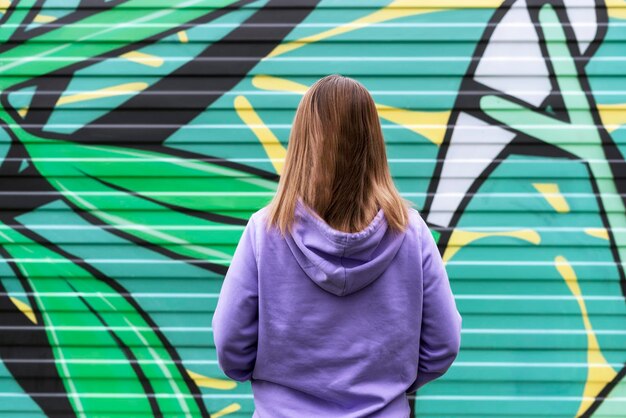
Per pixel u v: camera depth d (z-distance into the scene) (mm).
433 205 3094
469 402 3086
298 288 1625
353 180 1628
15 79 3154
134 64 3137
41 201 3146
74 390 3152
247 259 1656
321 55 3117
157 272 3127
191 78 3135
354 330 1627
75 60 3146
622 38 3074
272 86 3123
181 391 3129
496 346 3088
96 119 3145
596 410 3072
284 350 1636
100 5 3145
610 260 3076
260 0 3119
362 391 1625
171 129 3131
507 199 3086
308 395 1663
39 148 3154
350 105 1634
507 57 3096
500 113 3092
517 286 3094
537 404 3080
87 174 3145
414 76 3111
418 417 3094
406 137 3102
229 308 1649
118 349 3141
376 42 3111
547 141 3082
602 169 3078
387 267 1646
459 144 3096
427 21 3105
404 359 1660
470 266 3084
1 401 3150
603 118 3082
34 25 3150
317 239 1602
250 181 3125
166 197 3129
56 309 3145
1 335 3152
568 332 3076
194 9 3131
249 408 3119
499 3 3092
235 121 3129
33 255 3152
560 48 3086
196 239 3125
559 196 3080
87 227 3139
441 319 1675
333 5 3111
